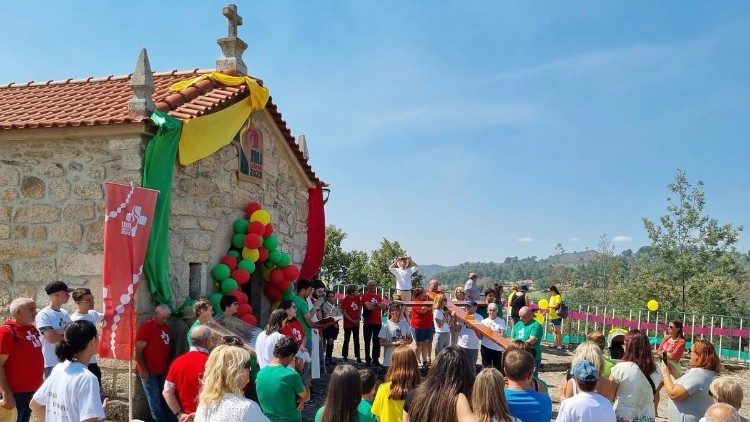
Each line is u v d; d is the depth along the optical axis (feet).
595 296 81.66
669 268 74.49
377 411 16.46
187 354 20.29
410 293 46.75
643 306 72.90
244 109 32.71
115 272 24.09
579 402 15.10
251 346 24.90
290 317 28.04
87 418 13.60
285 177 40.14
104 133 25.96
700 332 51.06
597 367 18.37
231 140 31.78
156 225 25.99
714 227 72.90
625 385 18.76
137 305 25.36
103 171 26.30
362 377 16.51
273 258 34.60
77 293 23.62
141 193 24.68
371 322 40.40
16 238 27.50
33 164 27.48
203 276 30.07
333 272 106.42
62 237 26.81
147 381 24.54
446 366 12.99
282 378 17.54
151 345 24.57
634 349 19.34
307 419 28.48
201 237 29.99
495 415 12.40
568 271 98.07
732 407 13.55
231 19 34.14
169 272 27.45
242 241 32.53
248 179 34.40
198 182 29.84
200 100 29.66
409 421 13.20
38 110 29.99
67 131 26.40
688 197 74.18
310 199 44.39
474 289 45.52
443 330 38.17
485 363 33.37
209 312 24.50
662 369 20.01
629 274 81.10
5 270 27.55
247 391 24.76
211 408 12.66
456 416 12.41
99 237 26.25
